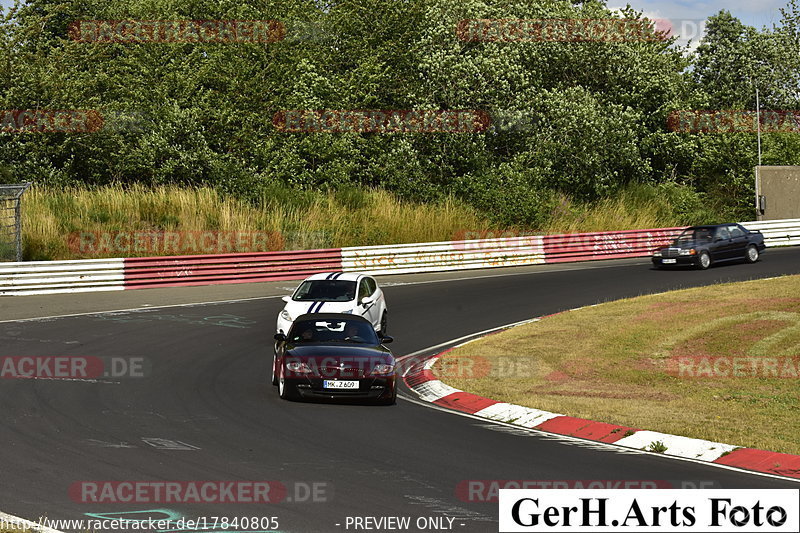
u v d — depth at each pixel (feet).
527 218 123.95
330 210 116.37
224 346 54.95
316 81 127.13
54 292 79.71
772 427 36.19
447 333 62.69
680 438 33.60
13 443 29.86
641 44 149.59
